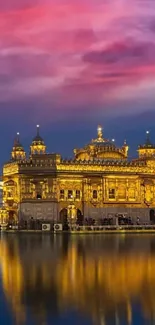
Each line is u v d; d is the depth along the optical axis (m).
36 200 138.38
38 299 27.77
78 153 158.00
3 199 149.88
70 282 33.38
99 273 37.62
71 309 25.38
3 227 137.12
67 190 139.62
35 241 84.38
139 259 48.34
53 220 136.88
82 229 125.69
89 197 141.12
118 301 27.02
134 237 99.00
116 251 59.12
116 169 144.00
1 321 23.30
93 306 25.97
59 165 138.38
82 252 57.78
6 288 31.28
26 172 139.00
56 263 45.06
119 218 142.88
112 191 143.62
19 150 161.38
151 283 32.72
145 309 25.25
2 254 55.69
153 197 147.50
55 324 22.73
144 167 146.75
